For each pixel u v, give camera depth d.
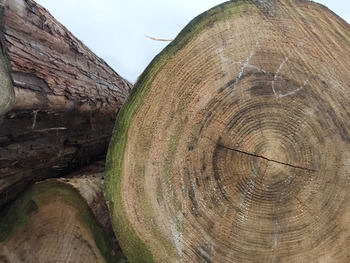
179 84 1.75
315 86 1.70
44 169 2.43
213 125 1.72
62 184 2.24
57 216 2.26
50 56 2.22
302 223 1.73
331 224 1.73
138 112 1.79
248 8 1.77
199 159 1.74
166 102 1.77
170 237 1.79
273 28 1.74
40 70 2.06
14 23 1.95
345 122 1.69
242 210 1.74
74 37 2.71
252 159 1.69
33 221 2.29
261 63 1.72
